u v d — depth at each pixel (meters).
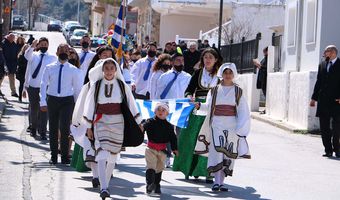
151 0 51.09
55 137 14.34
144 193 11.74
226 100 12.14
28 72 18.30
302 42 24.83
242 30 40.34
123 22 17.92
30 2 111.00
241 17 40.69
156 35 54.47
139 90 18.73
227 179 13.58
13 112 24.02
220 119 12.14
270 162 16.06
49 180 12.46
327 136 17.28
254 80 29.61
